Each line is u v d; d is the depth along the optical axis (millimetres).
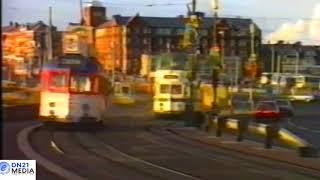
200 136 33094
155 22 158750
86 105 35719
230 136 33188
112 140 30344
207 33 55562
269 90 91188
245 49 149000
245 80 99812
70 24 75312
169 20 160250
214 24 49094
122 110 58594
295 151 25891
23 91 51469
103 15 151500
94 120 36031
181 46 60438
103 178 17328
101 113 36688
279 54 153250
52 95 35344
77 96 35469
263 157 23875
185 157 23531
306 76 100562
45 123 35656
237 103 60281
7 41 67375
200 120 39344
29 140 28297
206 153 25141
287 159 22984
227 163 21750
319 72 121562
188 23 47344
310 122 50688
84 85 35781
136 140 30625
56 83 35375
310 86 98688
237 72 95000
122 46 152750
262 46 156375
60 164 20188
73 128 35812
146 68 119375
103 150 25547
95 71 36219
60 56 36969
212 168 20250
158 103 49125
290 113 57781
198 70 48719
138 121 45688
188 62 48969
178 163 21531
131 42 154750
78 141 29141
